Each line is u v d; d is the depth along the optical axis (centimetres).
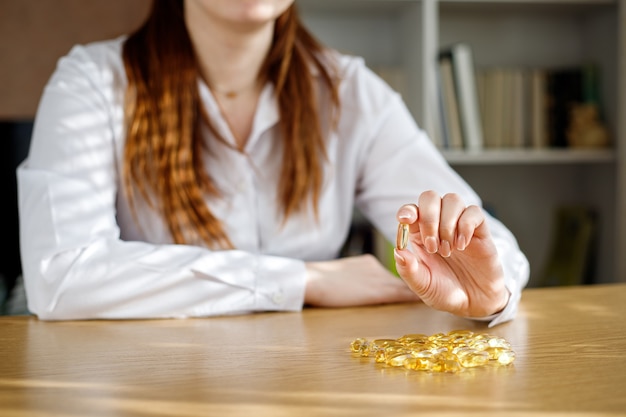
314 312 144
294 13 170
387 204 174
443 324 134
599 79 282
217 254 145
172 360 110
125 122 165
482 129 270
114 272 142
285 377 99
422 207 125
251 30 162
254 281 145
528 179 298
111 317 141
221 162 168
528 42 292
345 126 176
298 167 168
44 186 151
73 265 143
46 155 158
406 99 271
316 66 175
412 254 128
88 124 162
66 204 151
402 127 176
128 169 163
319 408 85
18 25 252
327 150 174
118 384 96
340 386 94
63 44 253
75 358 113
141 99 164
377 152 176
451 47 283
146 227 166
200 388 94
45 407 87
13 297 242
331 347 118
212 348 119
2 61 251
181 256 145
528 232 298
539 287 296
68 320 141
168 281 142
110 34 254
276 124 171
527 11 287
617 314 138
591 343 119
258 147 170
